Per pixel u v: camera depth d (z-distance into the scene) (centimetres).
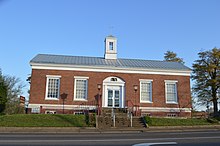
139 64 3472
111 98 3194
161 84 3319
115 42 3700
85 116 2512
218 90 4016
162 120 2512
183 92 3341
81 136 1548
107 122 2392
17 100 4872
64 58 3488
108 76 3238
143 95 3266
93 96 3150
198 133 1720
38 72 3114
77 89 3164
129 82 3259
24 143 1176
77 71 3195
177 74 3384
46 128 2103
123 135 1628
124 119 2502
